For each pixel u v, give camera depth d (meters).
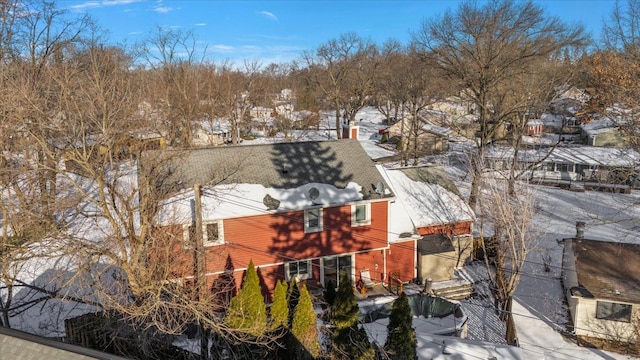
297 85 84.31
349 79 66.62
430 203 26.73
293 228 21.81
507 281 21.27
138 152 16.91
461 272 25.28
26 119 16.89
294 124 65.56
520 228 21.97
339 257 22.98
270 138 62.66
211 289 20.75
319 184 22.69
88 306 18.80
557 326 19.86
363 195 22.62
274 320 15.65
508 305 19.78
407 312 14.24
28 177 16.92
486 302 22.39
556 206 35.19
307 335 14.98
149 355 14.91
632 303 17.88
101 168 15.36
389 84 64.75
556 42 30.80
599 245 22.83
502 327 20.11
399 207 25.86
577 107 54.97
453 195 27.73
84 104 17.55
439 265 23.83
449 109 59.41
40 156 17.94
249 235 21.17
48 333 17.22
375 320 19.62
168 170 21.34
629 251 21.89
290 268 22.27
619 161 41.06
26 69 21.58
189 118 40.53
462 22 30.95
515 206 23.44
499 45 30.39
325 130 69.06
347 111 68.75
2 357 6.95
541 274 24.55
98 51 25.28
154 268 15.55
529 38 30.61
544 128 60.91
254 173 22.72
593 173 41.62
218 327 13.89
